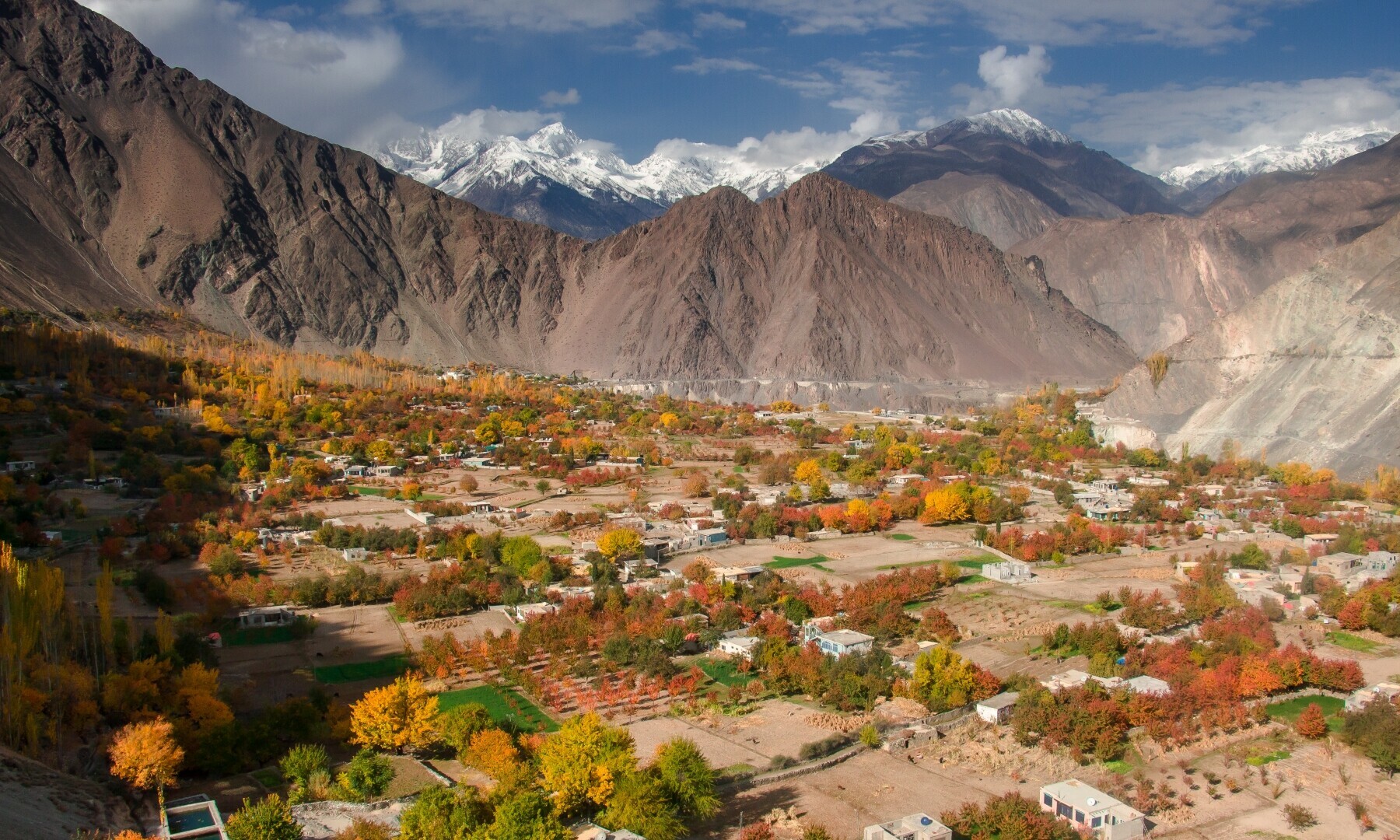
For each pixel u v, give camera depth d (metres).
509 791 91.81
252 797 95.75
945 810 98.19
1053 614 157.12
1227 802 101.31
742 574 172.62
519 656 131.38
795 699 124.62
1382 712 113.62
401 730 105.38
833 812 97.62
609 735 99.62
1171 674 127.12
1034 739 112.94
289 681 124.62
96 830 86.12
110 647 115.75
